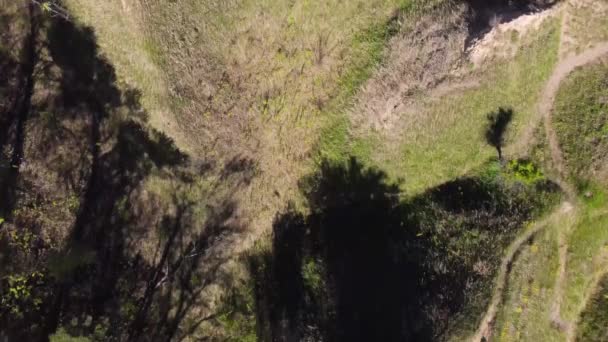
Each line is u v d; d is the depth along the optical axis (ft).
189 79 67.92
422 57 67.56
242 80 68.49
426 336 66.80
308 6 65.87
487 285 71.26
